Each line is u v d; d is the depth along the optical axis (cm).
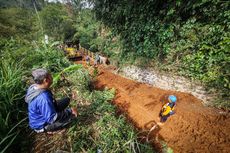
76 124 307
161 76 709
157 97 652
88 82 575
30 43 791
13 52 573
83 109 374
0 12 2152
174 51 608
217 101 498
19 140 274
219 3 468
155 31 698
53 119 240
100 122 323
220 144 389
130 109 615
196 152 391
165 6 656
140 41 813
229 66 450
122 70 1018
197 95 563
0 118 254
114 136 300
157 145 427
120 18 952
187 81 592
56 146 268
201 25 523
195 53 542
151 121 529
